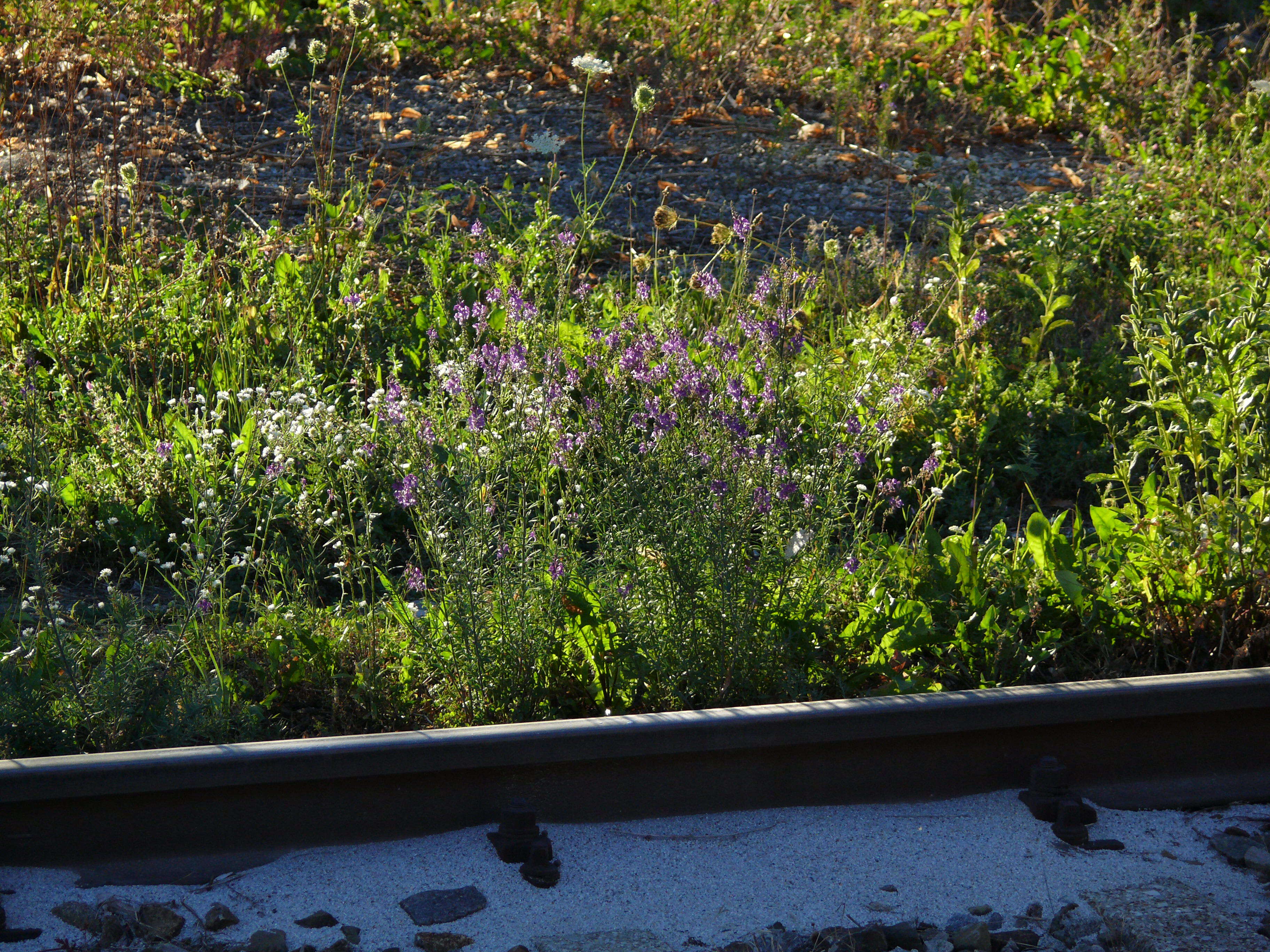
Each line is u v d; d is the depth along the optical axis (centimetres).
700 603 418
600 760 356
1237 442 481
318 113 1083
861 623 449
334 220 760
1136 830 371
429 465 439
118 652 388
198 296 694
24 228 736
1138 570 477
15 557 509
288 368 655
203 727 384
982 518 617
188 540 534
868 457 614
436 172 976
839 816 368
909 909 328
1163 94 1324
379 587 528
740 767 366
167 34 1151
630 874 337
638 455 434
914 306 785
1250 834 371
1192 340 742
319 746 332
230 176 896
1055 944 318
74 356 639
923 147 1191
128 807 326
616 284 774
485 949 304
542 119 1130
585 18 1316
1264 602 461
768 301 641
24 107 973
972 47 1446
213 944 300
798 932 317
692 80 1238
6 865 319
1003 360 741
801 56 1334
